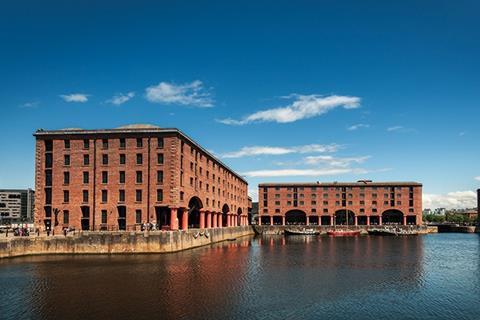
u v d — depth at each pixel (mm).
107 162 74562
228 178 122062
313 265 55969
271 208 168750
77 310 31656
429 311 32281
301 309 32219
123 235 65312
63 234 67500
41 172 75688
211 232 94188
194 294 36562
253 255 68125
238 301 34281
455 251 79750
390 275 48000
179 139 75375
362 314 31219
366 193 165750
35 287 39469
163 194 72688
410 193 163875
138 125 84688
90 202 74062
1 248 58344
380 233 144625
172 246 67875
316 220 170875
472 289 40344
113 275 45594
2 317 30109
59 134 75375
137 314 30562
